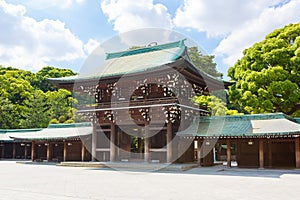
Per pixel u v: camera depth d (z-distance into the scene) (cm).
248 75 3641
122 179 1822
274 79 3469
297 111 3619
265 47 3700
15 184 1588
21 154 4622
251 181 1692
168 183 1611
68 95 5812
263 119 2675
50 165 3192
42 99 5447
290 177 1889
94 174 2153
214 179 1795
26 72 6938
